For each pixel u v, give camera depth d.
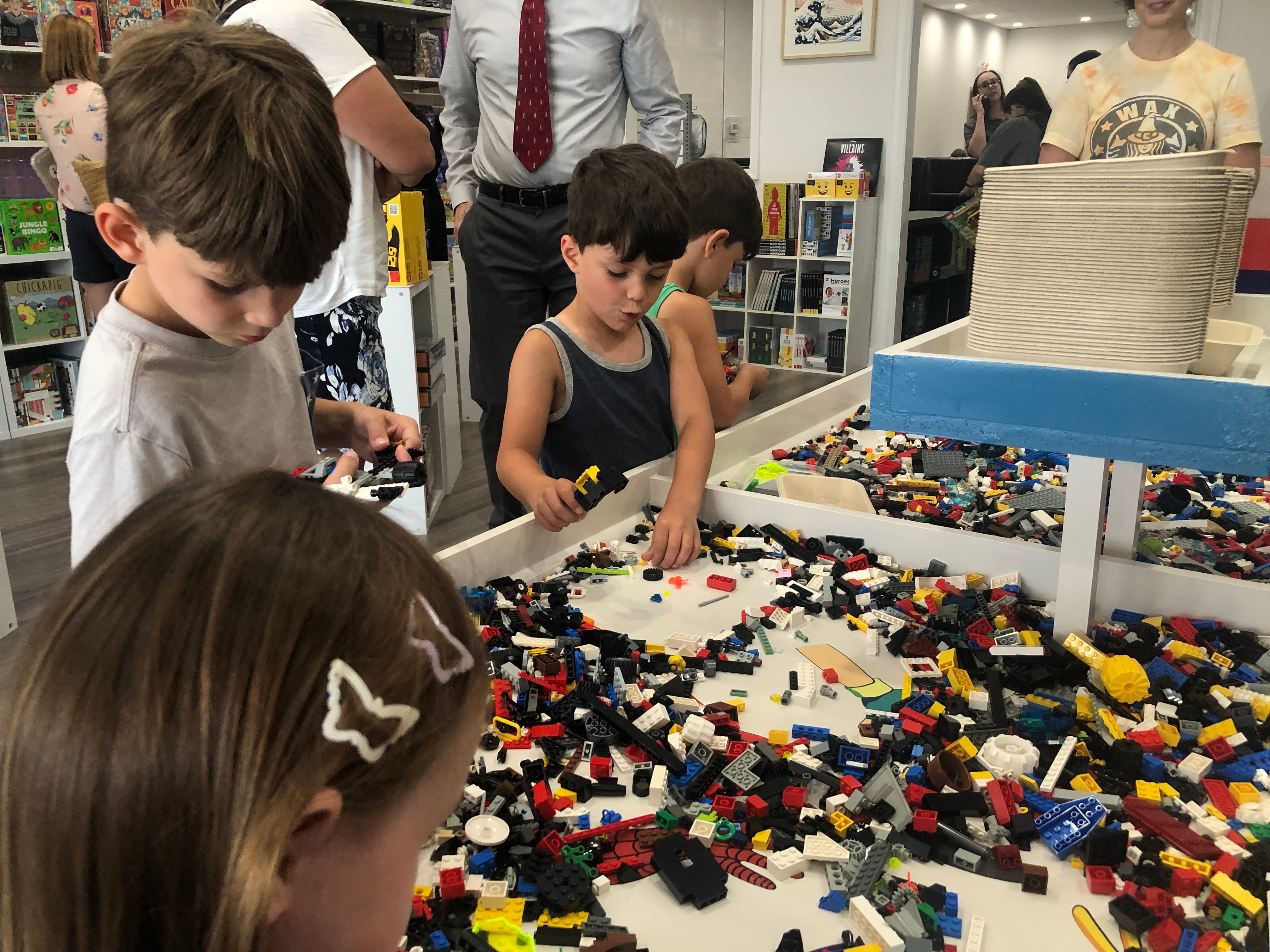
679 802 0.74
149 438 0.82
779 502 1.32
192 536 0.30
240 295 0.67
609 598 1.12
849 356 5.09
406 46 4.70
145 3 4.02
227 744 0.27
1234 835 0.70
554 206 2.22
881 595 1.11
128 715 0.28
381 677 0.30
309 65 0.70
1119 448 0.83
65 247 4.14
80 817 0.28
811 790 0.75
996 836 0.70
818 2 4.74
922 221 5.67
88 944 0.28
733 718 0.86
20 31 3.79
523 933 0.62
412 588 0.32
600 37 2.15
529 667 0.93
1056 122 2.26
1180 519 1.47
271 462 1.02
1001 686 0.90
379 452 1.06
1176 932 0.61
